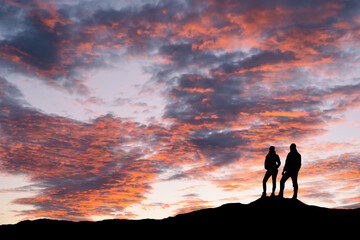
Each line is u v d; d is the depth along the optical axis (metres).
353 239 15.10
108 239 17.27
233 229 17.09
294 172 19.33
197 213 20.03
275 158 20.22
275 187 20.31
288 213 18.17
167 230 17.95
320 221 17.16
